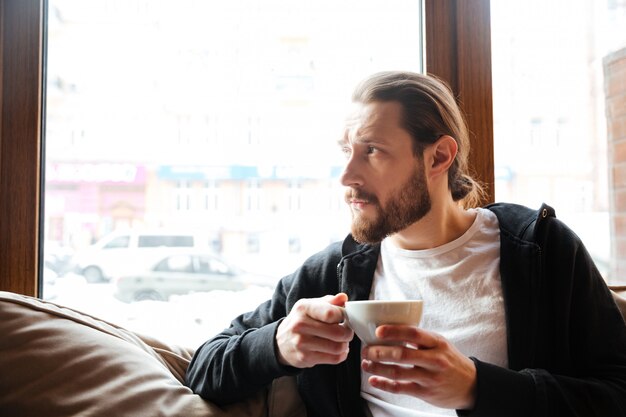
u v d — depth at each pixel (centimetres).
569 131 161
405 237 113
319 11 174
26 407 94
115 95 174
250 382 102
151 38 177
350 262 118
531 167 158
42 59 146
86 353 101
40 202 146
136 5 174
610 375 99
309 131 185
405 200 105
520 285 106
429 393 82
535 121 159
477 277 109
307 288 120
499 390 86
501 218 116
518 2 160
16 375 97
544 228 110
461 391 84
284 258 191
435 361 79
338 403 112
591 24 163
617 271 163
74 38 161
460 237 113
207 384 105
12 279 142
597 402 92
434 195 111
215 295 184
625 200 163
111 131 174
